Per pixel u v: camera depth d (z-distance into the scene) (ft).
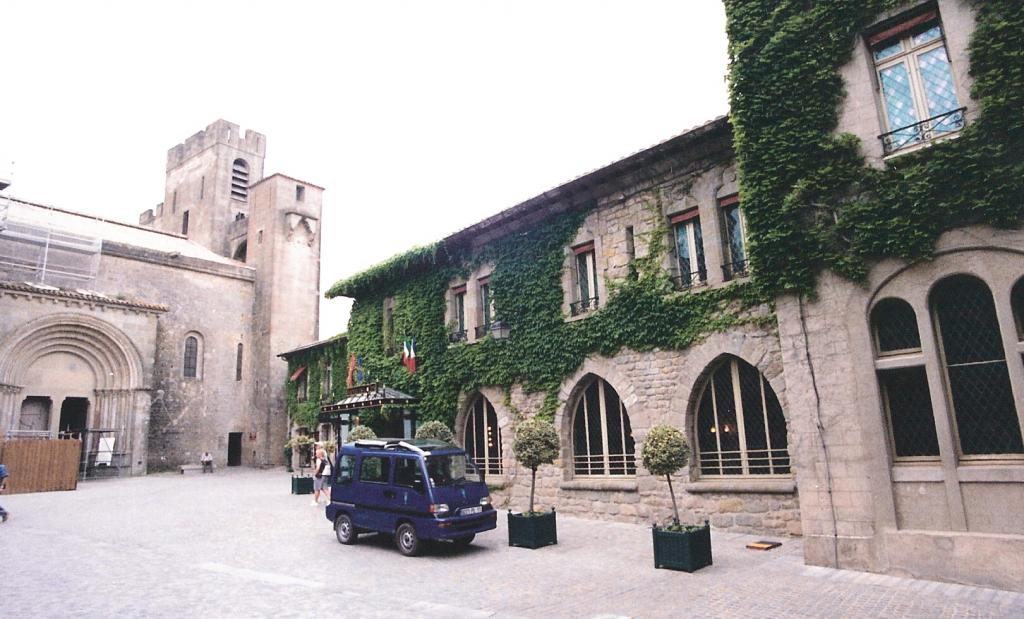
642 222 47.52
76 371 100.42
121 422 101.71
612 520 46.14
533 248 55.42
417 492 36.04
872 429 29.40
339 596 26.78
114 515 54.08
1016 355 26.07
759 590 26.32
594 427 49.85
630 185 48.73
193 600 26.16
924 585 26.20
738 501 39.58
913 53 30.86
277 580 29.86
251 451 123.65
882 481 28.86
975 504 26.61
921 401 29.25
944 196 28.19
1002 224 26.55
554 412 51.39
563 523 45.85
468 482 37.73
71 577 30.53
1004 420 26.89
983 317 27.84
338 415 75.72
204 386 121.19
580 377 49.78
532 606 24.94
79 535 43.52
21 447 76.69
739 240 42.45
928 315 28.43
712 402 42.73
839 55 32.48
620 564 32.14
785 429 38.88
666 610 23.93
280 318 128.88
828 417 30.76
